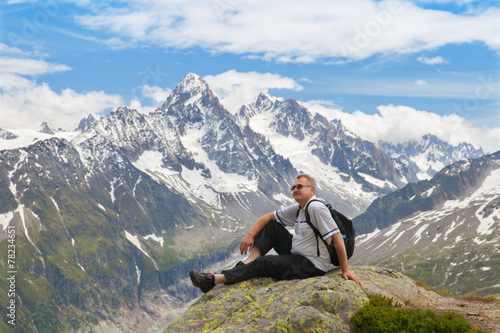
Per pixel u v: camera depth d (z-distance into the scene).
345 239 12.19
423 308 11.17
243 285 12.28
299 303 10.44
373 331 9.76
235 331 9.71
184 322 11.06
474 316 10.80
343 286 11.03
